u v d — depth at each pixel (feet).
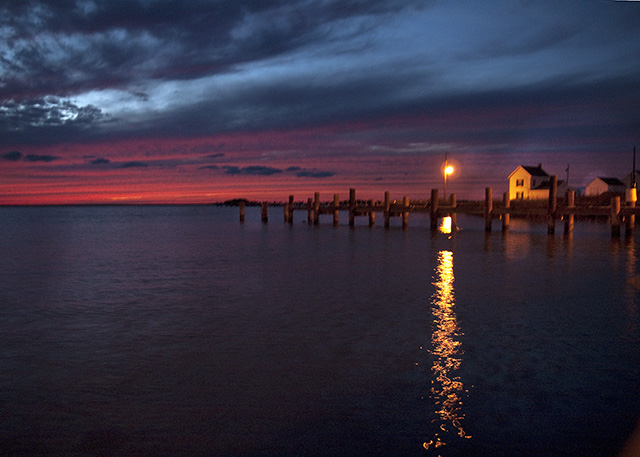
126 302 37.19
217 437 16.05
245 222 184.55
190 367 22.50
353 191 134.41
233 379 20.97
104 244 89.97
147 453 15.12
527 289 41.01
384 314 32.37
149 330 29.04
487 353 24.09
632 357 23.36
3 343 26.71
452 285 43.09
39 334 28.48
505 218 107.04
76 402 18.80
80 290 42.50
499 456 14.82
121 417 17.51
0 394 19.61
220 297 38.70
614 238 85.51
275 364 22.77
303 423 16.93
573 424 16.66
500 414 17.46
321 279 47.03
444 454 14.96
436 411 17.72
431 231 112.47
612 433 16.03
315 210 145.28
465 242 85.25
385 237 98.43
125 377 21.36
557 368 21.90
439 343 25.79
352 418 17.26
